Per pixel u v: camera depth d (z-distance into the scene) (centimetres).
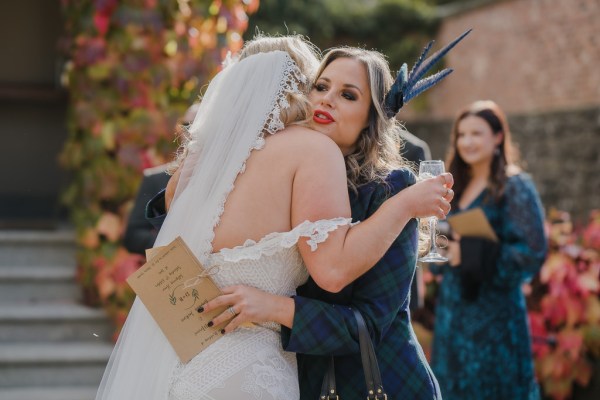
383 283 316
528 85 1317
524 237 554
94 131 721
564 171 1219
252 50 340
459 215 554
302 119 321
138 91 714
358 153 337
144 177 549
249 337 304
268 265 305
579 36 1205
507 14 1372
